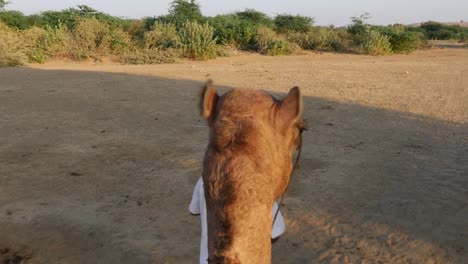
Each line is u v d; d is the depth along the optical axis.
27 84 15.66
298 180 7.16
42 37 26.53
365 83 16.88
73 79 17.02
